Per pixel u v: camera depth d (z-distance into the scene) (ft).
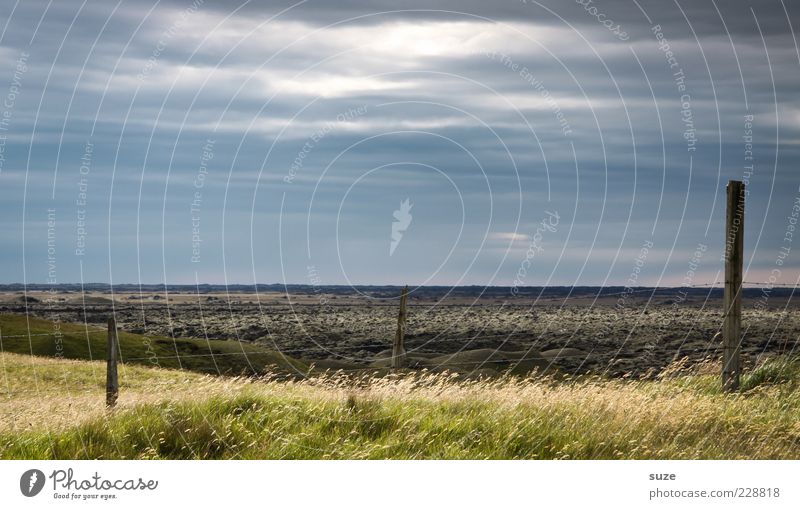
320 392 38.60
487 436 30.50
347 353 130.52
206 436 29.45
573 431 30.94
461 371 72.69
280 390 38.86
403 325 46.21
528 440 29.89
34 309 329.31
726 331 45.09
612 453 29.09
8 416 34.32
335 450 28.40
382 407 33.50
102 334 186.80
